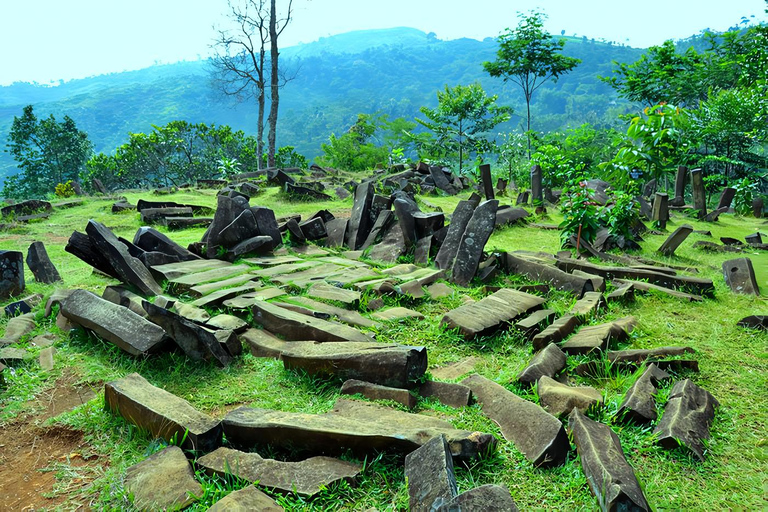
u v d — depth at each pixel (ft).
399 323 15.96
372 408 10.43
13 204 49.34
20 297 19.44
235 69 90.22
